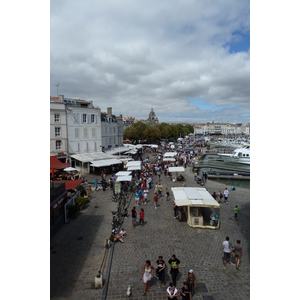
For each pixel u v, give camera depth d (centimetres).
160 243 1381
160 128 9800
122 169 3900
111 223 1697
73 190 2184
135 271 1103
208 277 1050
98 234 1523
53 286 993
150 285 1001
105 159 3753
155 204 2048
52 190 1528
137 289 974
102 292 951
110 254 1226
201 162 4681
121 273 1087
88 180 3212
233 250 1131
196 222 1608
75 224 1694
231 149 7488
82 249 1322
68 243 1398
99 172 3719
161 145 8200
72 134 3794
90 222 1731
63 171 3188
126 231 1558
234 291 956
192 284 903
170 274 1077
